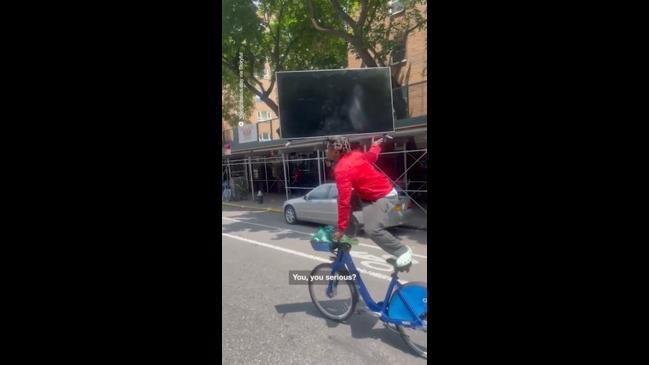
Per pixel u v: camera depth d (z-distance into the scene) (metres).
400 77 12.32
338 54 14.40
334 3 10.12
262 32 13.65
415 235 7.57
